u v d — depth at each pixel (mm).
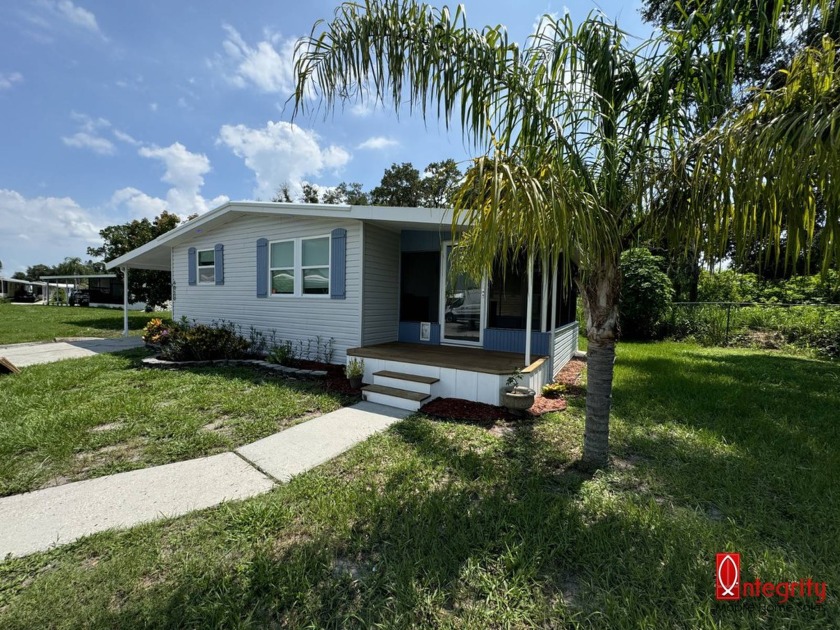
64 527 2285
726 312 11594
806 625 1577
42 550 2078
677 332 12367
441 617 1639
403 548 2074
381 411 4582
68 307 24594
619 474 2951
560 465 3145
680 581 1818
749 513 2418
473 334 6625
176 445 3471
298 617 1646
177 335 7281
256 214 7938
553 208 1956
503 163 1955
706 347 11102
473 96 2666
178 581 1848
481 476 2912
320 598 1740
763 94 1860
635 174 2549
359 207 5973
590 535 2162
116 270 17828
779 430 3914
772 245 1980
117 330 13156
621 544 2088
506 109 2734
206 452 3363
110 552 2066
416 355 5676
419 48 2594
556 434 3834
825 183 1681
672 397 5117
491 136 2455
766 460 3203
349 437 3730
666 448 3449
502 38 2627
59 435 3553
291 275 7551
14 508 2480
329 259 6996
